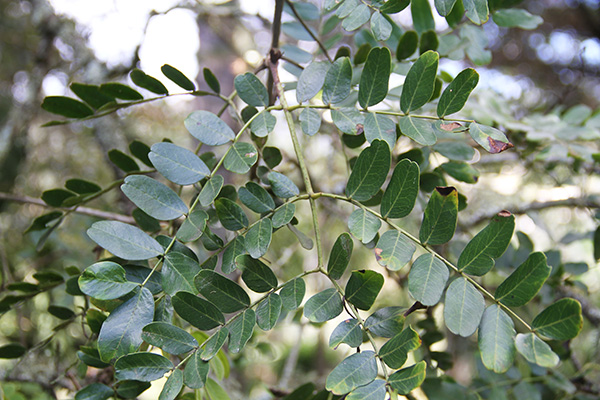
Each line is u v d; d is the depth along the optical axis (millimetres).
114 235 276
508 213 271
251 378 937
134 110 1092
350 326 272
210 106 966
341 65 320
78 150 1065
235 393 584
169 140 394
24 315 724
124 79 867
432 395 421
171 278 278
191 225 290
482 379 473
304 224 970
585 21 1235
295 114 720
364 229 282
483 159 691
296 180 786
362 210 289
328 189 790
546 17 1231
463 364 777
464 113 480
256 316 276
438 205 276
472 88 289
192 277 280
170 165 301
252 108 373
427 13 423
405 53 392
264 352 616
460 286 271
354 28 295
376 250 276
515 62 1273
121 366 258
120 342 260
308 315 270
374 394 250
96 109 367
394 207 284
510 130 559
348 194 292
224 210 295
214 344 267
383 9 300
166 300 285
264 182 366
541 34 1236
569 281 499
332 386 253
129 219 544
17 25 1077
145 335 263
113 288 265
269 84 404
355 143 383
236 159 303
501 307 271
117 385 308
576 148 530
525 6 1208
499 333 262
